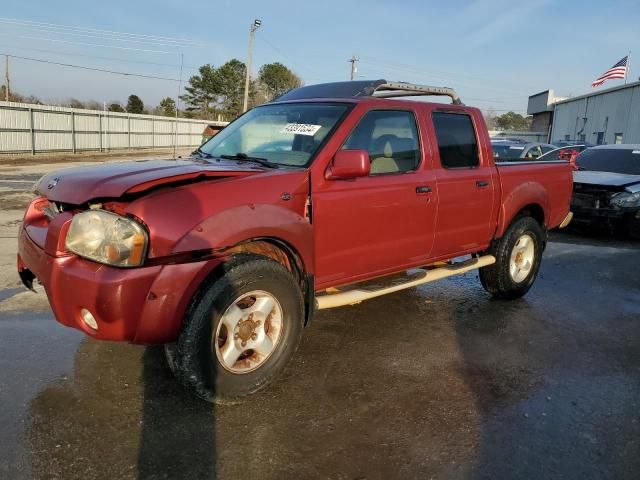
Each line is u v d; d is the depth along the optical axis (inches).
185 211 117.4
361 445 116.8
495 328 191.8
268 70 2997.0
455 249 192.9
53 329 172.4
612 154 440.5
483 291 237.8
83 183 122.8
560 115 1872.5
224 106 2871.6
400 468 109.6
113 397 132.3
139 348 159.9
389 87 182.4
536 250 227.5
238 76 2827.3
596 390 146.7
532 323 198.4
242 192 128.2
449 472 109.0
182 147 1797.5
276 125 166.6
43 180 143.2
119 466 106.7
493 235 207.3
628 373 158.2
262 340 131.9
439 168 182.1
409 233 171.0
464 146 195.2
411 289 236.7
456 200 185.3
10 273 233.8
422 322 195.2
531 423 128.5
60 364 148.5
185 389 136.8
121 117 1465.3
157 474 104.8
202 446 114.1
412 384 146.0
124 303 110.4
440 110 186.7
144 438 116.0
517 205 210.1
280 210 132.8
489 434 123.0
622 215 362.9
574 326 197.0
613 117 1378.0
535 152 530.6
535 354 169.9
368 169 142.0
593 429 126.9
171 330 116.8
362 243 157.8
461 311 209.3
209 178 127.7
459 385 146.6
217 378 123.4
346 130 153.1
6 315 183.3
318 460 111.2
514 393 143.3
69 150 1282.0
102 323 111.6
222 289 120.0
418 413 131.0
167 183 120.3
